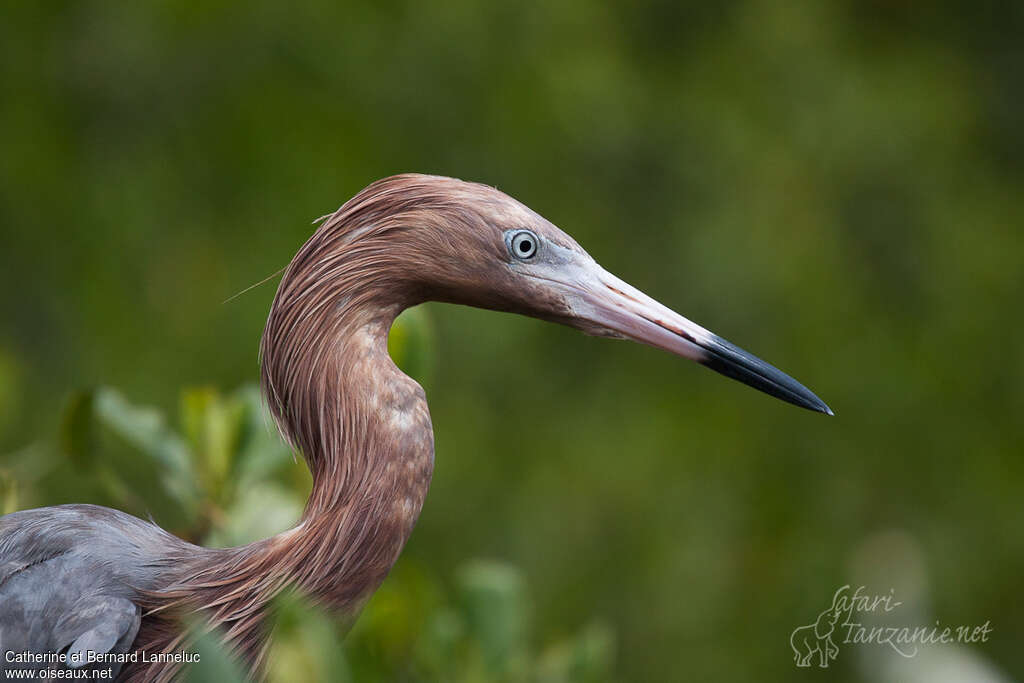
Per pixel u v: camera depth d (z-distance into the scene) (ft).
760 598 39.27
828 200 41.60
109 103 38.14
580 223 39.73
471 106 39.37
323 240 15.61
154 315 36.99
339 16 38.60
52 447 31.42
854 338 40.93
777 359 39.83
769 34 43.45
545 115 39.60
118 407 18.30
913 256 42.34
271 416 15.96
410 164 38.60
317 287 15.49
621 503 39.04
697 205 40.63
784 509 40.29
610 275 16.58
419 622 18.31
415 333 18.21
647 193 40.98
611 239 39.99
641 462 39.50
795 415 41.19
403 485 15.12
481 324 38.17
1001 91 47.03
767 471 40.63
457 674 17.83
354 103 38.58
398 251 15.61
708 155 41.09
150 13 37.52
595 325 16.46
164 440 18.47
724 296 39.42
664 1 44.09
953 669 16.03
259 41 38.17
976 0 48.65
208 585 14.60
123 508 18.61
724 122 41.57
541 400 39.45
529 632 35.70
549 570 37.78
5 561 14.47
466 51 39.40
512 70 39.73
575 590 37.88
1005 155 46.06
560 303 16.28
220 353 36.29
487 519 37.73
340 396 15.24
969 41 47.78
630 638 38.40
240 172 37.58
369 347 15.43
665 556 38.88
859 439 41.11
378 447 15.08
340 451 15.19
